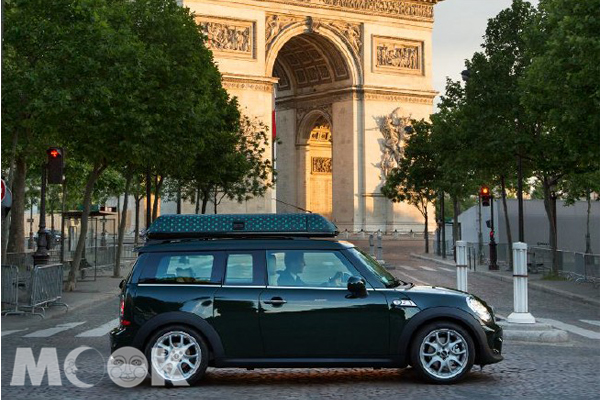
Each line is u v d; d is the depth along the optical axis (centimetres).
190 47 5975
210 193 9938
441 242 8956
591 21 4294
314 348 1781
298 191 13162
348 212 12088
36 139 4506
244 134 9744
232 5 11050
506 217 6656
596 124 4384
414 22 12425
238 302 1784
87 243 7556
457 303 1803
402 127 12231
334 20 11869
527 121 5888
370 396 1691
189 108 5509
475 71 6247
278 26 11444
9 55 3753
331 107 12425
